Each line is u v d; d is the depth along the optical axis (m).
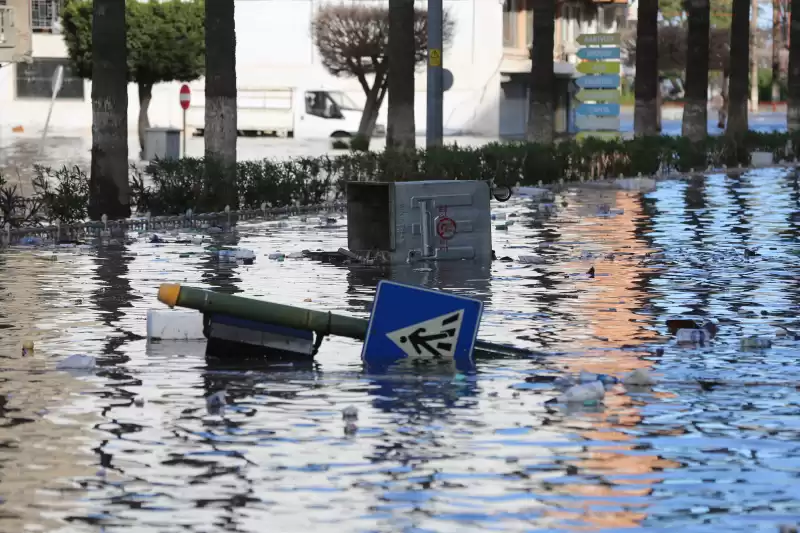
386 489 10.49
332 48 85.38
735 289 22.53
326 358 16.09
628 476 10.87
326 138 93.19
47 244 30.02
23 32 59.12
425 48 88.12
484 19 98.69
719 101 148.75
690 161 60.06
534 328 18.38
